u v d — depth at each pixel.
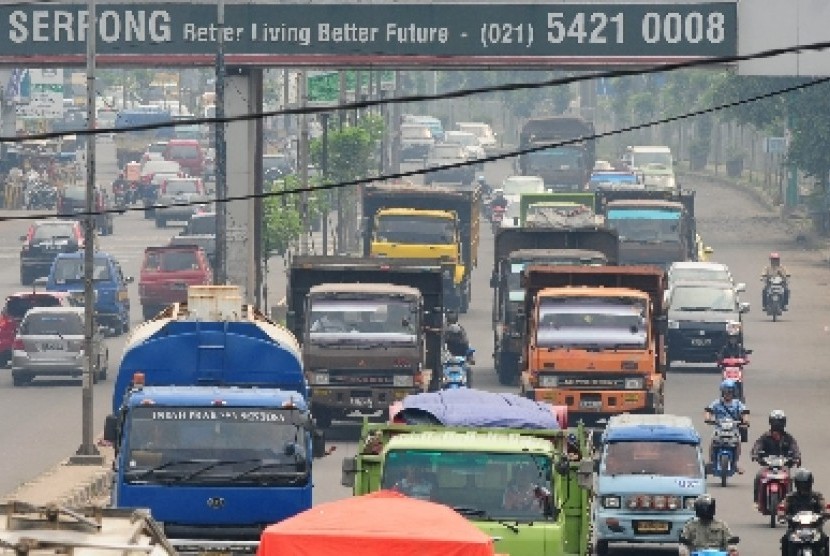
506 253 135.38
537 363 100.50
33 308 120.75
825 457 93.31
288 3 129.88
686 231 173.62
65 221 197.62
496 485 56.38
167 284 148.75
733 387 87.50
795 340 143.38
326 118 188.12
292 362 71.94
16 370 118.31
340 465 90.94
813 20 127.38
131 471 61.56
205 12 130.50
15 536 39.12
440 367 105.12
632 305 101.44
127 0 130.50
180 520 61.53
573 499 59.59
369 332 99.88
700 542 61.88
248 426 62.19
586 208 162.12
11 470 86.88
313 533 44.69
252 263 135.00
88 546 38.47
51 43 130.25
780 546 69.88
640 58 128.38
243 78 132.88
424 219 154.12
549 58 128.88
